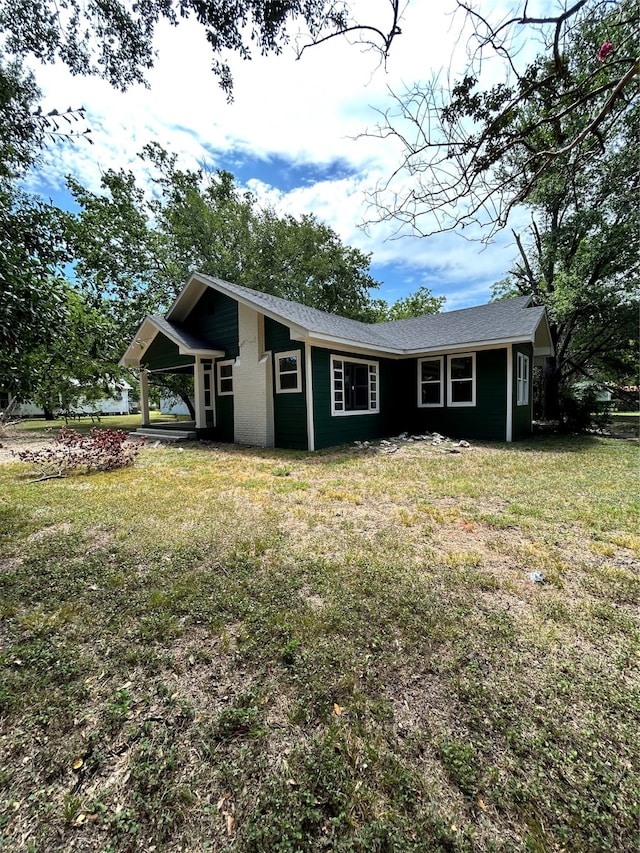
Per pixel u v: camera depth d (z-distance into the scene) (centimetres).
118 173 1555
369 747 150
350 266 2331
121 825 125
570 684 180
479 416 1036
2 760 148
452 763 143
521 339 905
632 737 153
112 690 181
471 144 300
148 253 1659
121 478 610
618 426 1363
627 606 242
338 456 794
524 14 248
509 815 127
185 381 1719
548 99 293
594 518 396
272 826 124
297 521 400
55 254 285
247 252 1997
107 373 321
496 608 240
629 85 294
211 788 136
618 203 1081
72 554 325
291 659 198
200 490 529
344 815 127
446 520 399
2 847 119
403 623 225
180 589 265
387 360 1137
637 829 123
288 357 909
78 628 226
